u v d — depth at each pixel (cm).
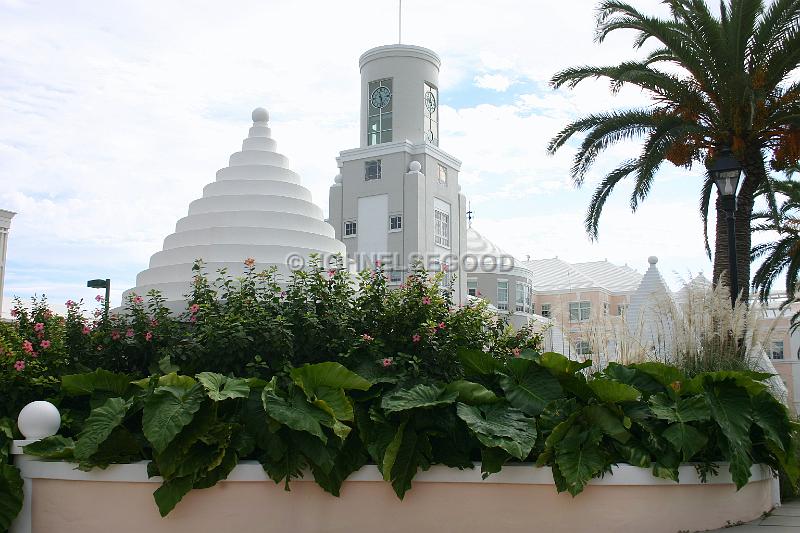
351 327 870
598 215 1841
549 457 743
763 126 1559
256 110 1411
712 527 788
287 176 1366
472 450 786
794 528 788
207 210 1305
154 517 730
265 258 1202
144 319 895
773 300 2378
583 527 742
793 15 1491
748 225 1627
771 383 1119
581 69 1677
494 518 747
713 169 1262
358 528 749
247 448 732
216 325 841
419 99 3588
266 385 737
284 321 849
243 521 734
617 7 1608
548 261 5259
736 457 762
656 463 761
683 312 1140
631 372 851
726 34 1552
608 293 4650
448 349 870
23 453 762
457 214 3675
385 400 749
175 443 699
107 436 711
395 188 3412
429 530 748
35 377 830
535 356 809
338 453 731
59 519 746
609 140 1725
